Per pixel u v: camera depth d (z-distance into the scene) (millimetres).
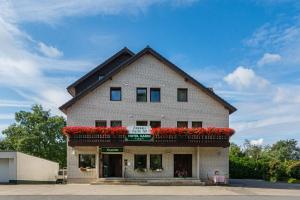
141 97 37281
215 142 35781
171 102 37406
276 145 100125
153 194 26188
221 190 29984
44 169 43625
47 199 22938
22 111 63406
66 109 36500
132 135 35188
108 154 36094
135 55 37094
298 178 48531
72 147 35688
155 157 36531
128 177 35969
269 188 32969
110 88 37000
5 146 62156
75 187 30984
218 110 37688
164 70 37625
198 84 37406
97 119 36562
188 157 36812
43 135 61906
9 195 24812
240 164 51625
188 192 27875
